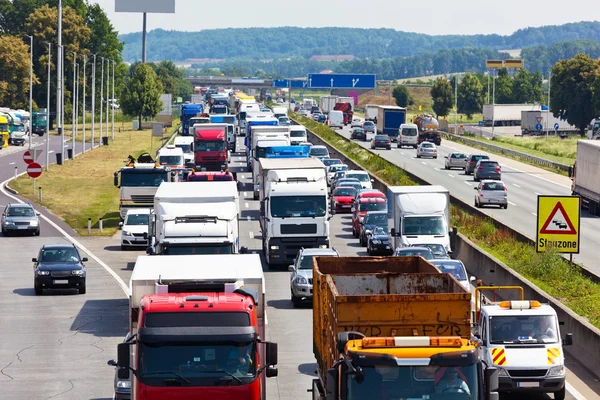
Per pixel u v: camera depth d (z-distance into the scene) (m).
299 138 160.25
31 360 46.91
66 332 53.59
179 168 114.25
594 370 43.34
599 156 107.19
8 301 63.22
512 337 39.19
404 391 25.64
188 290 35.62
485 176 138.12
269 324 54.53
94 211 114.56
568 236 57.09
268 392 40.31
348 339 27.22
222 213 57.72
